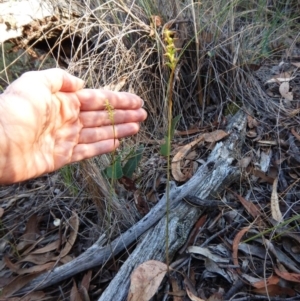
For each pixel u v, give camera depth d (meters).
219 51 0.48
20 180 0.33
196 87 0.49
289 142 0.42
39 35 0.47
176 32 0.45
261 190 0.39
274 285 0.31
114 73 0.43
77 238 0.38
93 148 0.36
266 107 0.46
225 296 0.31
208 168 0.39
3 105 0.30
